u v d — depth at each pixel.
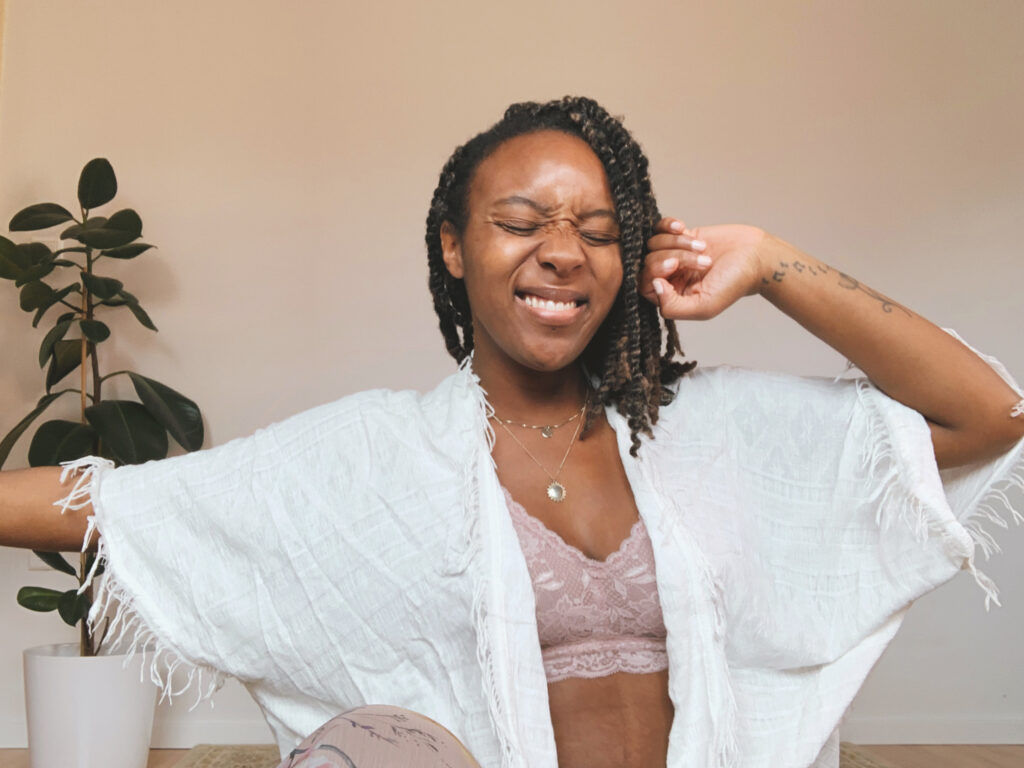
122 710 2.87
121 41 3.57
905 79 3.66
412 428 1.15
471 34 3.62
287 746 1.17
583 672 1.08
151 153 3.54
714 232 1.17
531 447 1.17
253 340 3.50
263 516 1.11
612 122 1.14
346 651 1.11
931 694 3.49
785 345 3.54
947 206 3.62
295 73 3.58
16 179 3.51
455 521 1.09
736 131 3.62
